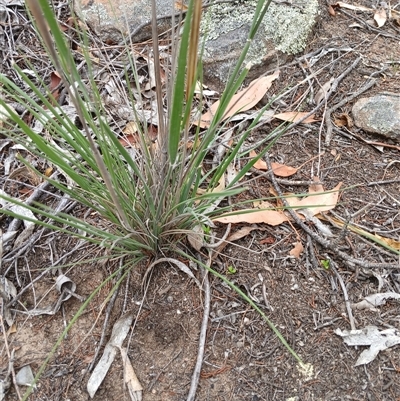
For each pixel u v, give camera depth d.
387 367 0.44
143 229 0.43
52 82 0.65
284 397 0.43
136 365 0.44
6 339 0.46
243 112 0.63
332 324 0.46
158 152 0.42
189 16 0.28
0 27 0.70
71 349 0.45
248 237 0.52
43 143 0.34
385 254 0.51
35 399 0.43
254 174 0.57
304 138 0.62
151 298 0.47
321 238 0.51
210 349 0.45
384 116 0.62
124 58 0.63
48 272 0.50
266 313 0.47
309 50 0.72
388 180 0.58
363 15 0.79
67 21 0.72
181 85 0.32
